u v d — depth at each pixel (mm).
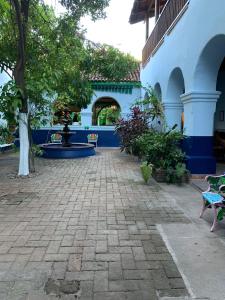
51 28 9766
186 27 8609
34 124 9812
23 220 5082
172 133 8320
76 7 9203
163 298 2969
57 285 3186
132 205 5980
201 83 7992
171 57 10281
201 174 8273
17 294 3029
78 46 10000
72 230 4645
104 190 7195
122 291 3082
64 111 14555
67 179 8469
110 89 18359
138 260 3711
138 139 10656
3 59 9172
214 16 6695
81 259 3727
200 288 3137
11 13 8617
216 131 12219
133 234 4512
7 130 9969
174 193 6965
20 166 8836
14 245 4105
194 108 8133
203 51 7406
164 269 3506
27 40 9227
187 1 8508
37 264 3604
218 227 4797
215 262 3680
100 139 18594
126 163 11586
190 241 4273
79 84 10273
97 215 5359
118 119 14766
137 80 18344
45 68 9312
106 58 10461
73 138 18562
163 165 8062
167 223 4984
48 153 13336
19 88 8086
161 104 11211
